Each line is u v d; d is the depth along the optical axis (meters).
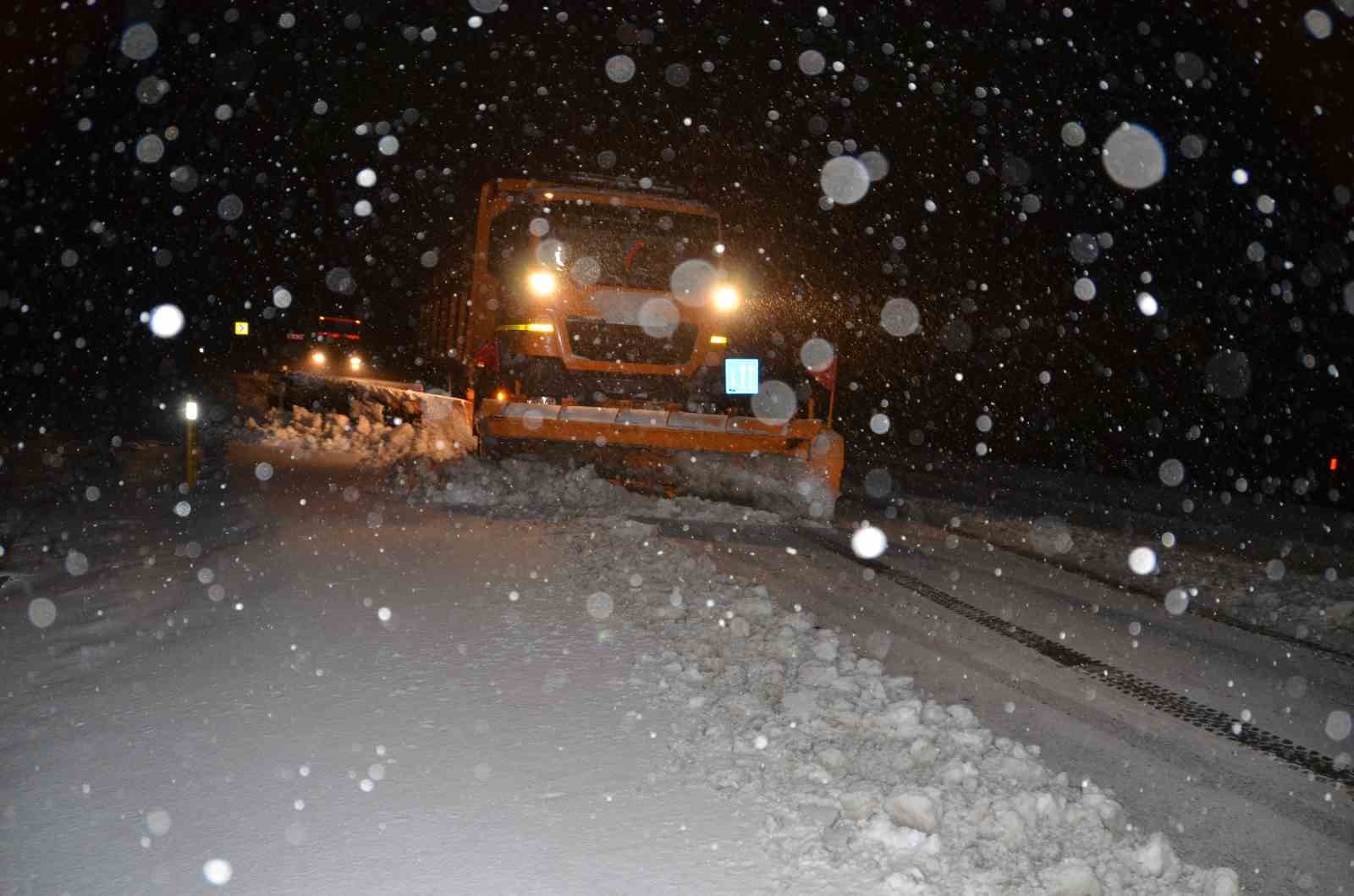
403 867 4.29
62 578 9.33
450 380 20.30
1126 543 14.32
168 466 17.00
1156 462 27.25
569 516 13.52
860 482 21.50
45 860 4.35
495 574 9.80
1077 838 4.80
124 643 7.41
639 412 14.93
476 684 6.58
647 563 10.39
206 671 6.80
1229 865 4.91
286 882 4.17
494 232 16.77
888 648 8.38
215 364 45.62
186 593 8.82
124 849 4.45
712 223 16.69
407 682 6.61
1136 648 8.71
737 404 16.59
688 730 5.85
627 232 16.48
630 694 6.45
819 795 5.00
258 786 5.06
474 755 5.46
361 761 5.37
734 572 11.07
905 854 4.45
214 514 12.69
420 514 13.22
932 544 13.66
